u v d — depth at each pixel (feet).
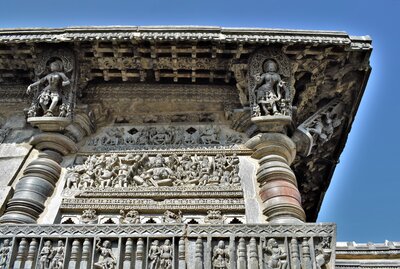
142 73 24.72
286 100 22.70
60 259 17.56
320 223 18.44
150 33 22.91
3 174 21.86
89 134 24.34
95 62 24.18
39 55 23.76
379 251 21.72
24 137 23.72
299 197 20.53
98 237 18.04
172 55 23.76
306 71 24.52
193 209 20.31
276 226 18.35
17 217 19.22
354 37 23.70
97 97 24.90
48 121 22.26
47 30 23.40
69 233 18.17
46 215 20.11
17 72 25.27
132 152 23.26
